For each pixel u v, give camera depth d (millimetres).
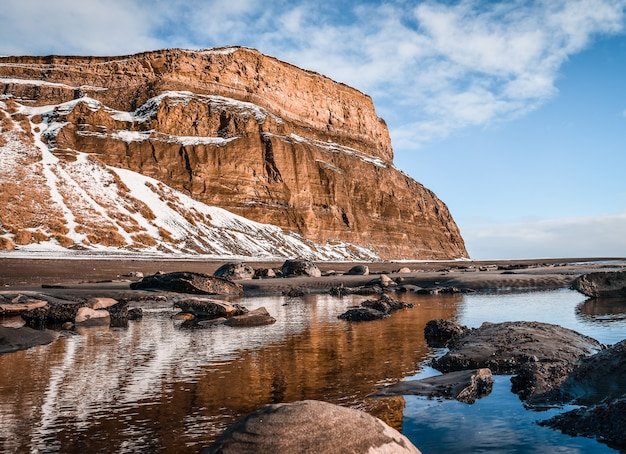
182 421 6051
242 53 101250
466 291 28719
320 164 90500
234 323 15852
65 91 86250
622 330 12945
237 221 73938
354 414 4199
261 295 29000
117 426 5883
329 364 9352
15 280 31547
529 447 5027
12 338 12547
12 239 48125
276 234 76000
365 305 19719
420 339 12250
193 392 7430
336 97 118000
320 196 87375
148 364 9617
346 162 97625
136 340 12789
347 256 81312
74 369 9227
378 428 4086
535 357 8602
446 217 119625
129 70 92000
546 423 5770
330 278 38969
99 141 73562
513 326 10859
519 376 7492
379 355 10195
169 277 27781
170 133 80625
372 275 42938
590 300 22297
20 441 5410
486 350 9266
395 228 98812
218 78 95812
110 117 79375
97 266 40312
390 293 29109
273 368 9070
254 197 79625
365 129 123312
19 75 89812
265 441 3766
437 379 7762
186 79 92812
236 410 6477
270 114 90625
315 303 23594
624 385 6105
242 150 80562
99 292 25266
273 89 102938
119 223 58438
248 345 11719
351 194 95062
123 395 7332
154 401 6973
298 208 82438
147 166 74125
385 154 128750
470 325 14555
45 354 10836
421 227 107188
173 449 5117
